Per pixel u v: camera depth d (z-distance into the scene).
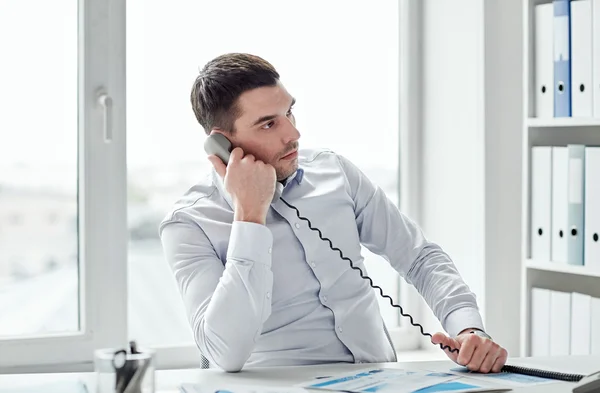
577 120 2.70
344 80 3.27
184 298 2.01
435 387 1.59
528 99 2.88
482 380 1.65
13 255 2.79
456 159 3.21
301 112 3.20
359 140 3.30
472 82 3.13
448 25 3.24
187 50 2.99
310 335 2.10
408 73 3.35
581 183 2.74
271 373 1.80
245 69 2.06
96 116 2.80
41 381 1.70
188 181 3.01
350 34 3.27
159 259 2.99
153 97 2.95
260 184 1.93
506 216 3.12
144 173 2.95
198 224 2.09
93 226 2.81
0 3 2.75
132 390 1.48
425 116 3.36
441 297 2.11
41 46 2.79
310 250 2.13
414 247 2.27
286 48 3.16
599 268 2.68
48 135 2.81
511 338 3.14
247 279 1.86
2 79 2.76
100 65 2.80
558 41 2.77
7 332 2.79
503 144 3.10
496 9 3.08
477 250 3.12
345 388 1.60
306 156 2.32
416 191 3.37
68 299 2.85
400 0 3.35
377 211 2.30
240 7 3.07
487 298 3.09
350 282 2.17
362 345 2.14
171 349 2.98
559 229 2.82
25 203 2.79
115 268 2.84
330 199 2.22
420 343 3.38
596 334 2.72
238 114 2.04
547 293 2.89
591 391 1.43
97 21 2.79
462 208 3.19
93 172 2.80
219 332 1.83
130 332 2.97
